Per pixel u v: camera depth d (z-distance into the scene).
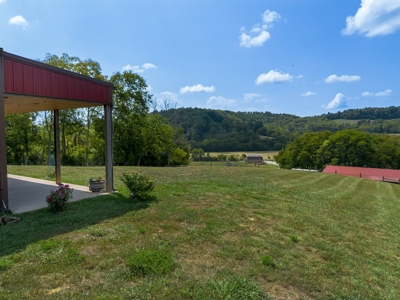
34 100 5.61
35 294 2.21
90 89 6.13
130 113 21.98
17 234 3.53
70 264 2.78
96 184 6.56
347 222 5.84
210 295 2.39
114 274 2.63
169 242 3.59
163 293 2.37
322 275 3.13
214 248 3.55
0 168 4.39
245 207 6.00
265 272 3.00
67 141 24.33
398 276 3.43
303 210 6.36
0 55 4.29
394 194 13.29
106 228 3.95
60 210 4.73
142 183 5.85
